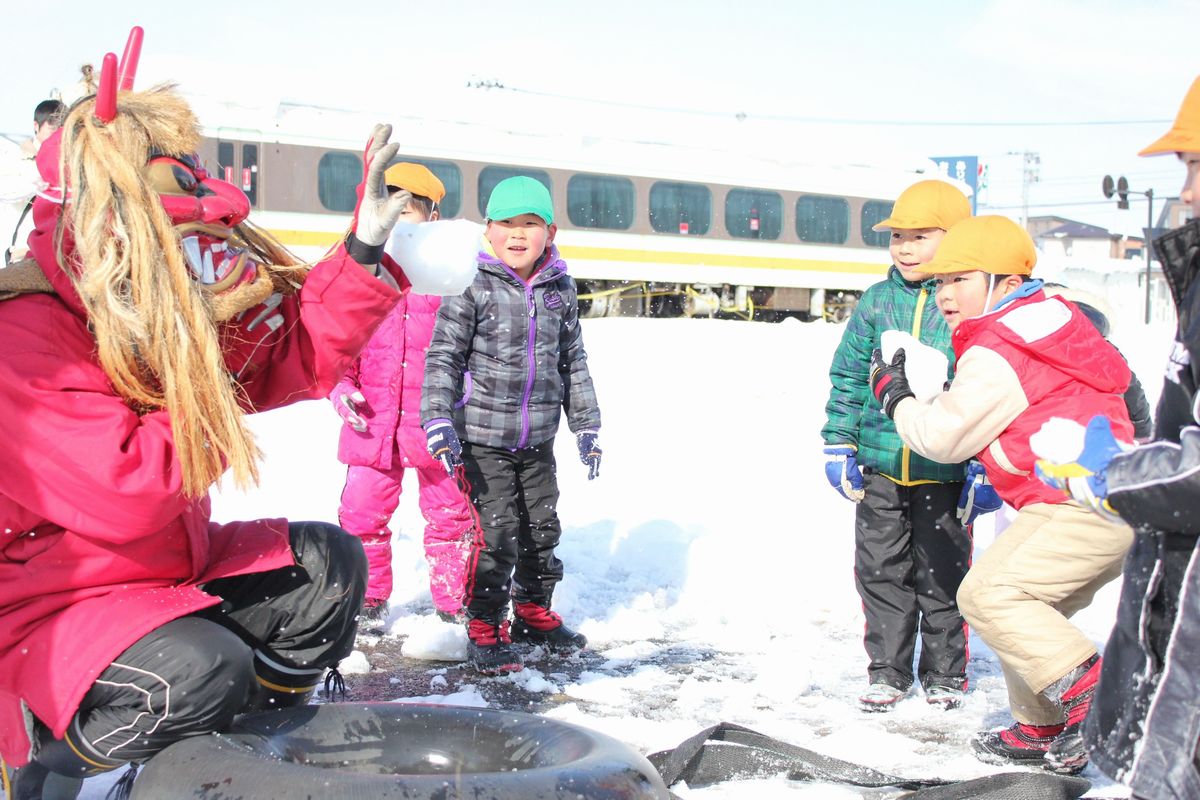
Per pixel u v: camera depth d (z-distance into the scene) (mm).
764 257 24719
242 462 2389
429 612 5164
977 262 3395
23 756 2363
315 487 6641
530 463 4496
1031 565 3211
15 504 2342
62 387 2295
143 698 2299
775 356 11648
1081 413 3188
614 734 3598
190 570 2541
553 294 4457
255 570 2602
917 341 3809
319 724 2490
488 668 4254
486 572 4309
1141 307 59312
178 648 2305
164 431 2324
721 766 3260
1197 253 2111
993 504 3891
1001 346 3260
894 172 27188
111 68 2346
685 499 6867
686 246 23484
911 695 4121
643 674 4309
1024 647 3203
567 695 4055
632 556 5855
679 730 3645
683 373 10688
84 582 2373
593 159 22250
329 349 2627
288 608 2701
